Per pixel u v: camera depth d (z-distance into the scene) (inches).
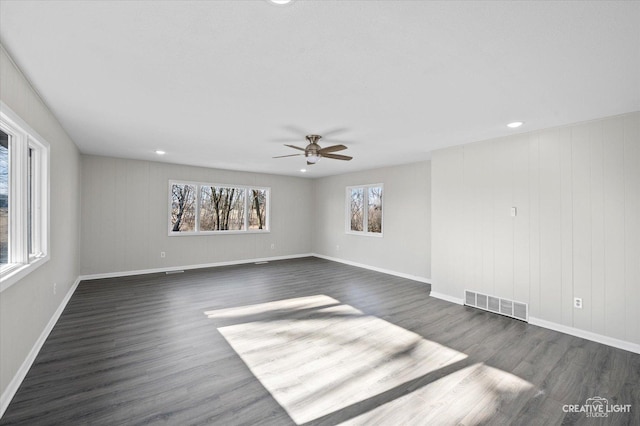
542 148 140.8
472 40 70.3
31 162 114.6
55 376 91.7
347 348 113.5
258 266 279.4
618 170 119.3
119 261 230.5
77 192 199.3
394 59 79.6
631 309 115.7
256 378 92.4
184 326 133.3
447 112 120.0
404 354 109.3
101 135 160.9
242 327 132.8
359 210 289.0
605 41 69.6
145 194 241.3
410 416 76.2
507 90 98.6
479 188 164.6
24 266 91.3
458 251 173.5
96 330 127.5
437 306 166.7
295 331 129.1
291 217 329.4
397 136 156.4
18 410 75.9
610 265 121.0
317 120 131.7
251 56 78.6
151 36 69.6
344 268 272.7
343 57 78.7
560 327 133.8
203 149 195.0
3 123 83.7
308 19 62.7
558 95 101.9
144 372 94.7
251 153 206.8
